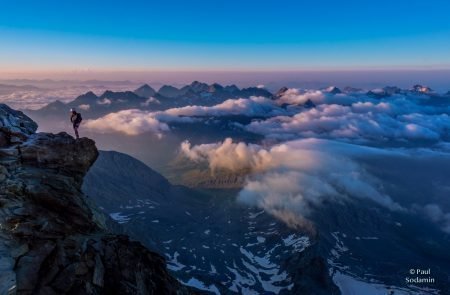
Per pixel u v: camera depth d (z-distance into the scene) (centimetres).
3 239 2706
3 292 2277
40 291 2405
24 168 3534
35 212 3067
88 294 2589
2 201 3048
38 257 2641
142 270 3297
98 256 2972
